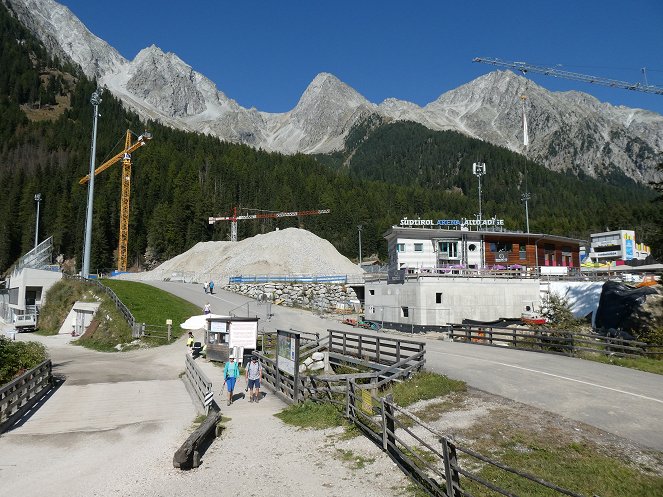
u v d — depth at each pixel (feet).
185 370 94.07
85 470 40.01
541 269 150.51
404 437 43.98
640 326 95.25
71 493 35.22
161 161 616.39
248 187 605.73
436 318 119.24
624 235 313.12
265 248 284.00
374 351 77.71
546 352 82.94
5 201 520.42
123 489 35.94
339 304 193.88
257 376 68.64
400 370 65.36
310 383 64.18
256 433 50.37
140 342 130.72
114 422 56.18
